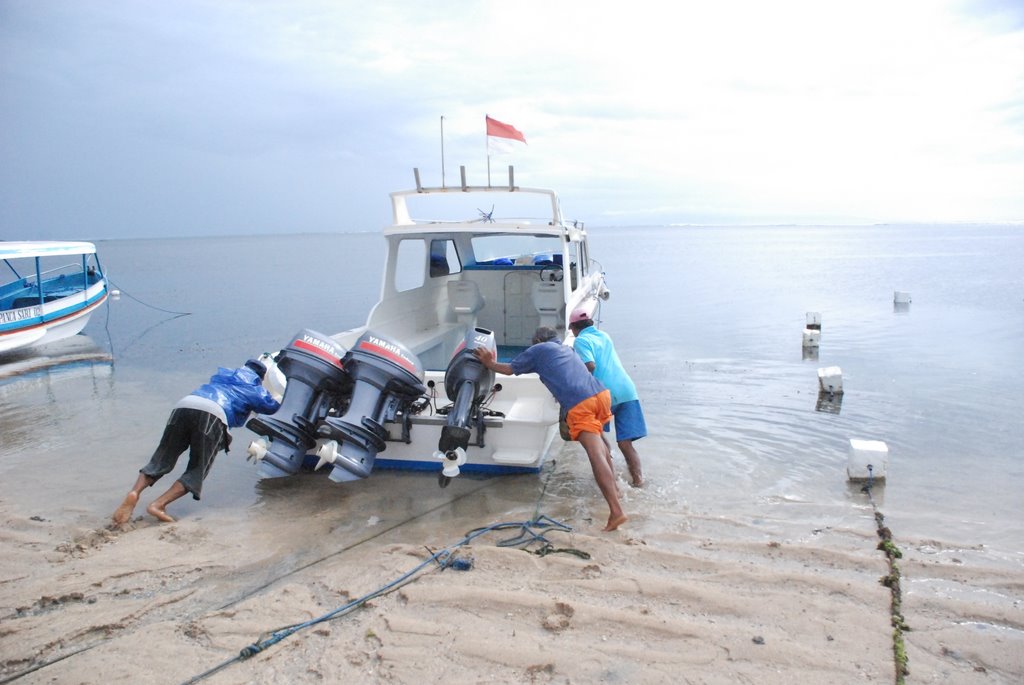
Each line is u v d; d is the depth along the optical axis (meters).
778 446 7.62
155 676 3.47
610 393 6.12
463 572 4.55
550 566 4.60
